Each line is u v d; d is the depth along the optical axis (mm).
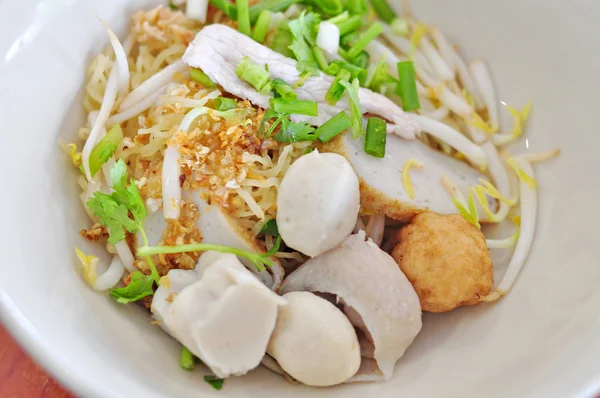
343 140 268
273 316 229
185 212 254
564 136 272
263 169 263
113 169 242
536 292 252
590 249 246
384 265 247
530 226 270
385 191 265
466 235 258
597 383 207
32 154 243
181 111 263
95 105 272
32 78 246
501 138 292
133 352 226
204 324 224
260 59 278
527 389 214
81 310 228
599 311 226
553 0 272
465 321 259
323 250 246
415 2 307
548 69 280
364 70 290
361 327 247
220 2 292
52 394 253
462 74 305
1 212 225
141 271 252
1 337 259
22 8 245
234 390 230
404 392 235
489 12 292
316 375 230
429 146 297
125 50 281
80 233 252
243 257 252
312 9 305
